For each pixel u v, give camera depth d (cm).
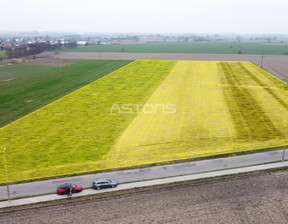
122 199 3356
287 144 4756
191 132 5253
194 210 3169
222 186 3594
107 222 2995
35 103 6919
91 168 4059
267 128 5412
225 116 6016
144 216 3078
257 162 4178
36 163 4212
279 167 4028
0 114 6200
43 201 3316
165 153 4484
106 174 3897
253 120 5803
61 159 4319
